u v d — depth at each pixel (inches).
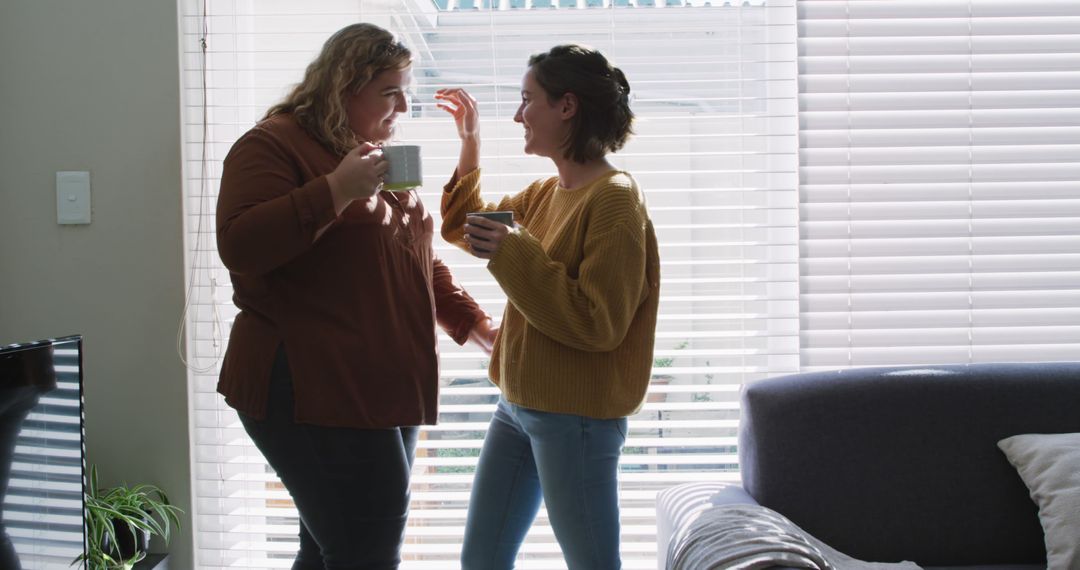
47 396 59.5
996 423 80.5
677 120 90.3
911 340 89.4
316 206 60.2
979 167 89.2
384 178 63.3
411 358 68.6
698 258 90.9
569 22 89.6
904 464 79.9
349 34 67.9
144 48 87.2
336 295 65.3
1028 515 79.1
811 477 79.8
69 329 88.7
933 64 88.7
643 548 92.4
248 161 63.7
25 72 87.6
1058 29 88.7
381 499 66.4
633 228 67.6
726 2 89.9
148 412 88.7
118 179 88.0
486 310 91.0
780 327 92.0
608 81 70.7
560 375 69.7
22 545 56.5
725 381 92.5
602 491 71.2
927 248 89.1
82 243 88.3
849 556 78.7
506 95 90.1
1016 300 89.5
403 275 69.4
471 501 78.7
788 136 90.2
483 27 89.8
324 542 66.4
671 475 92.8
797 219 91.5
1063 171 89.2
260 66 91.8
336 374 64.7
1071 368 82.9
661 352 91.0
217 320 90.5
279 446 65.5
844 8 88.4
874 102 88.6
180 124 87.6
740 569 60.2
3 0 87.4
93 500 80.3
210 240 90.3
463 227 75.8
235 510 93.5
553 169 90.2
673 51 89.7
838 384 82.1
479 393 90.6
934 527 79.2
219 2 90.7
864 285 89.1
